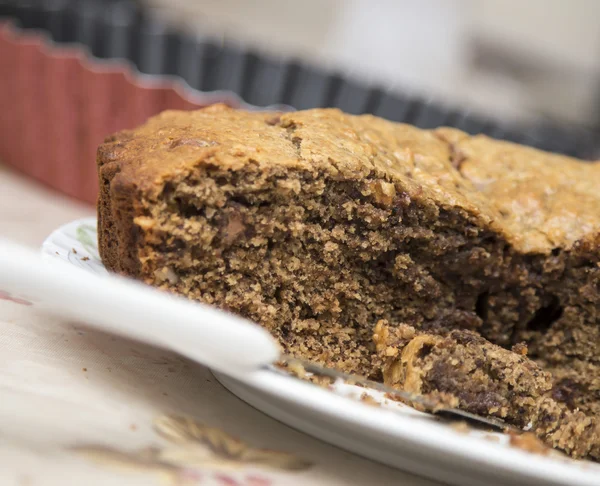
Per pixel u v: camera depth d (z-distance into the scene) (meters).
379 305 0.29
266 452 0.22
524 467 0.21
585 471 0.22
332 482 0.22
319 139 0.27
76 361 0.24
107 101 0.43
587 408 0.29
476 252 0.28
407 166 0.29
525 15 0.66
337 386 0.26
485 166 0.31
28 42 0.44
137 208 0.25
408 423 0.21
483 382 0.26
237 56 0.43
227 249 0.26
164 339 0.21
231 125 0.28
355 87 0.44
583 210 0.30
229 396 0.24
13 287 0.21
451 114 0.45
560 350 0.29
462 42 0.66
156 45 0.43
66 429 0.21
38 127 0.45
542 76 0.66
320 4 0.65
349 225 0.27
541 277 0.29
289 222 0.26
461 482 0.23
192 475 0.21
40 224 0.38
